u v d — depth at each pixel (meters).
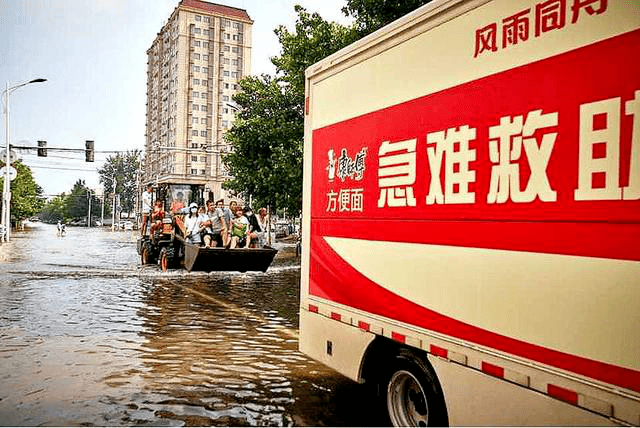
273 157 20.94
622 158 2.62
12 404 5.43
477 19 3.59
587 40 2.83
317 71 5.74
